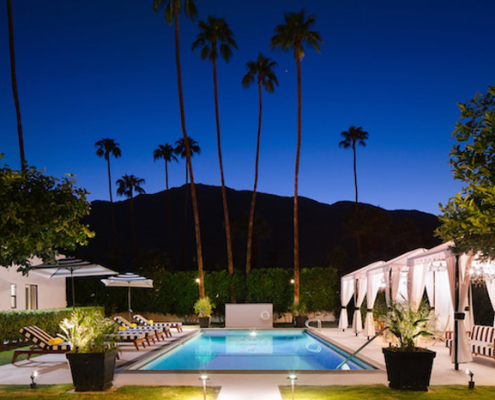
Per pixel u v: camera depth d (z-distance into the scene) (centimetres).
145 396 863
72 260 1636
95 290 2872
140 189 6084
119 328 1850
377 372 1078
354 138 5366
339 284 2900
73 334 935
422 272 1555
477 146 509
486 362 1287
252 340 2131
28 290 2189
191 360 1521
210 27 3030
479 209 536
